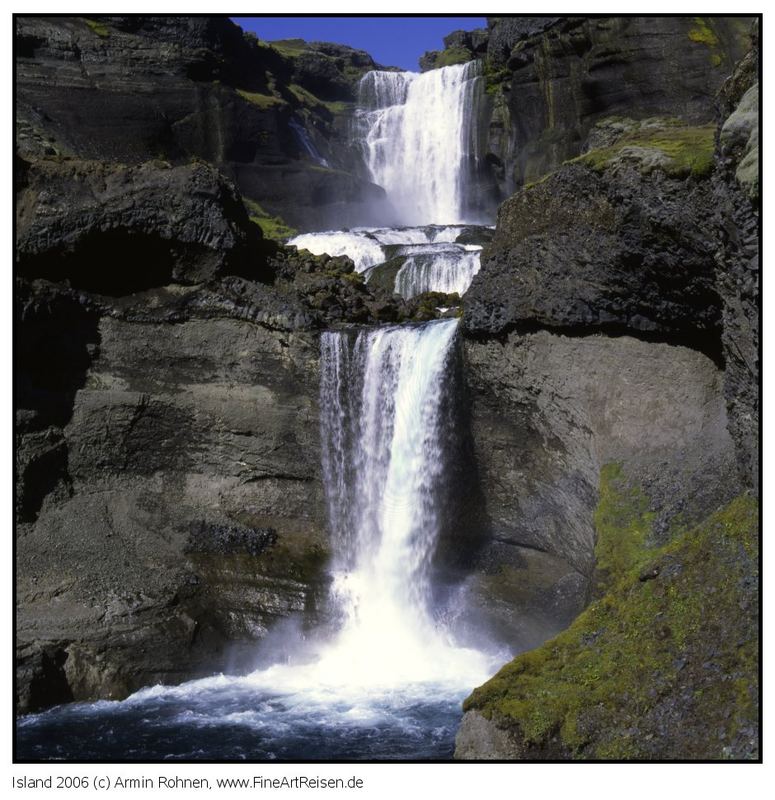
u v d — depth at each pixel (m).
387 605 25.66
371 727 19.61
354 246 39.69
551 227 22.98
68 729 20.02
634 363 21.75
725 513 17.42
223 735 19.41
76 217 26.30
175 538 26.34
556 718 16.14
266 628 24.41
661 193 19.75
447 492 25.58
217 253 27.28
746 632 15.45
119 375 27.55
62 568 24.56
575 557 23.55
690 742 14.77
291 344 26.80
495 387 24.69
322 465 27.03
